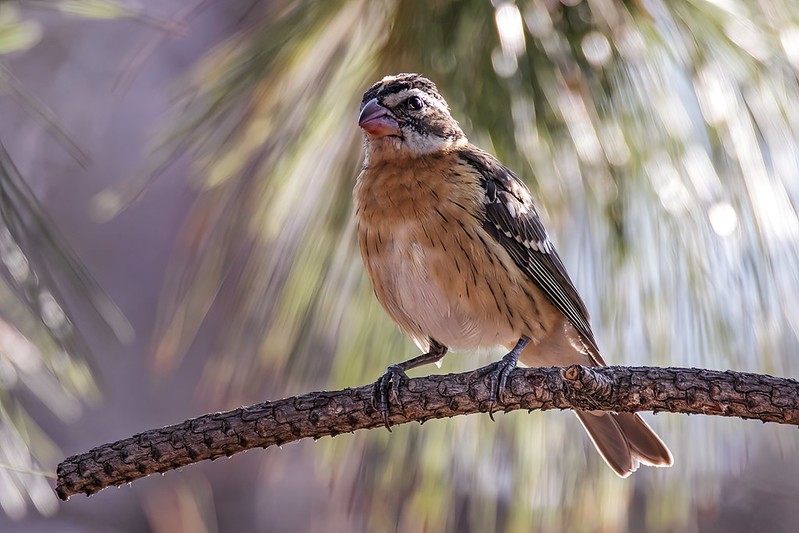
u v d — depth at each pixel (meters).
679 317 7.72
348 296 8.63
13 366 6.61
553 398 6.65
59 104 16.16
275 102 8.08
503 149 7.85
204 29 16.05
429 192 8.27
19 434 6.49
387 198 8.27
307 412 6.71
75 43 15.98
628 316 7.80
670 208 7.48
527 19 7.34
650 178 7.49
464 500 9.73
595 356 8.86
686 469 8.38
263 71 8.04
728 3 7.47
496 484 8.68
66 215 16.58
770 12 7.42
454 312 8.44
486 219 8.43
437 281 8.31
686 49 7.39
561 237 7.89
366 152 8.52
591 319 8.25
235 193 8.48
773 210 7.36
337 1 7.98
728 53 7.46
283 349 8.41
